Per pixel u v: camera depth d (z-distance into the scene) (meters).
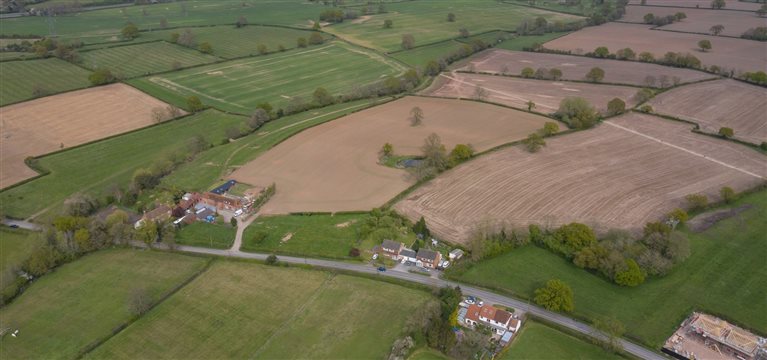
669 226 138.12
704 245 137.25
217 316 115.81
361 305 118.19
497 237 137.00
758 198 160.12
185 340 109.12
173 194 171.25
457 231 145.25
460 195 163.88
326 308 117.44
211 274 130.75
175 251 141.50
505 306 117.06
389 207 158.00
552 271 128.50
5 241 148.38
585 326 110.75
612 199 158.75
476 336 104.25
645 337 107.25
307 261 135.12
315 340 108.12
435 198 162.75
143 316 116.44
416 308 116.25
